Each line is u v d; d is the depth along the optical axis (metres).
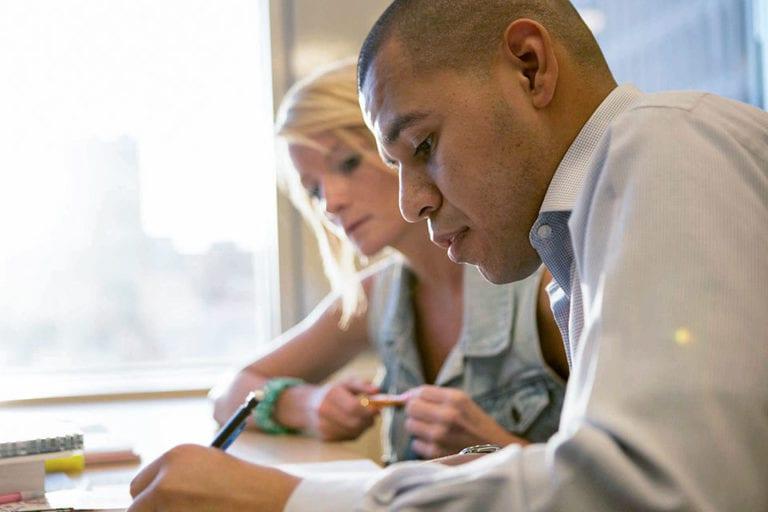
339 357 1.96
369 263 2.27
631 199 0.65
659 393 0.57
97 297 2.41
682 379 0.57
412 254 1.75
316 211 1.99
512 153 0.80
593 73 0.84
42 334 2.38
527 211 0.82
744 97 2.58
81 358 2.40
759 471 0.57
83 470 1.41
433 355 1.78
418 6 0.80
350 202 1.77
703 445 0.56
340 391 1.69
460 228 0.82
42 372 2.38
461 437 1.47
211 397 1.99
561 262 0.83
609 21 2.52
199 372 2.46
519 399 1.56
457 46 0.79
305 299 2.34
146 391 2.33
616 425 0.56
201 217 2.45
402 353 1.78
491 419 1.50
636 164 0.67
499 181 0.80
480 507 0.61
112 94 2.39
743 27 2.58
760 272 0.62
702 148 0.67
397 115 0.79
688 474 0.55
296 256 2.34
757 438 0.57
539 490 0.59
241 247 2.47
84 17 2.37
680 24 2.55
